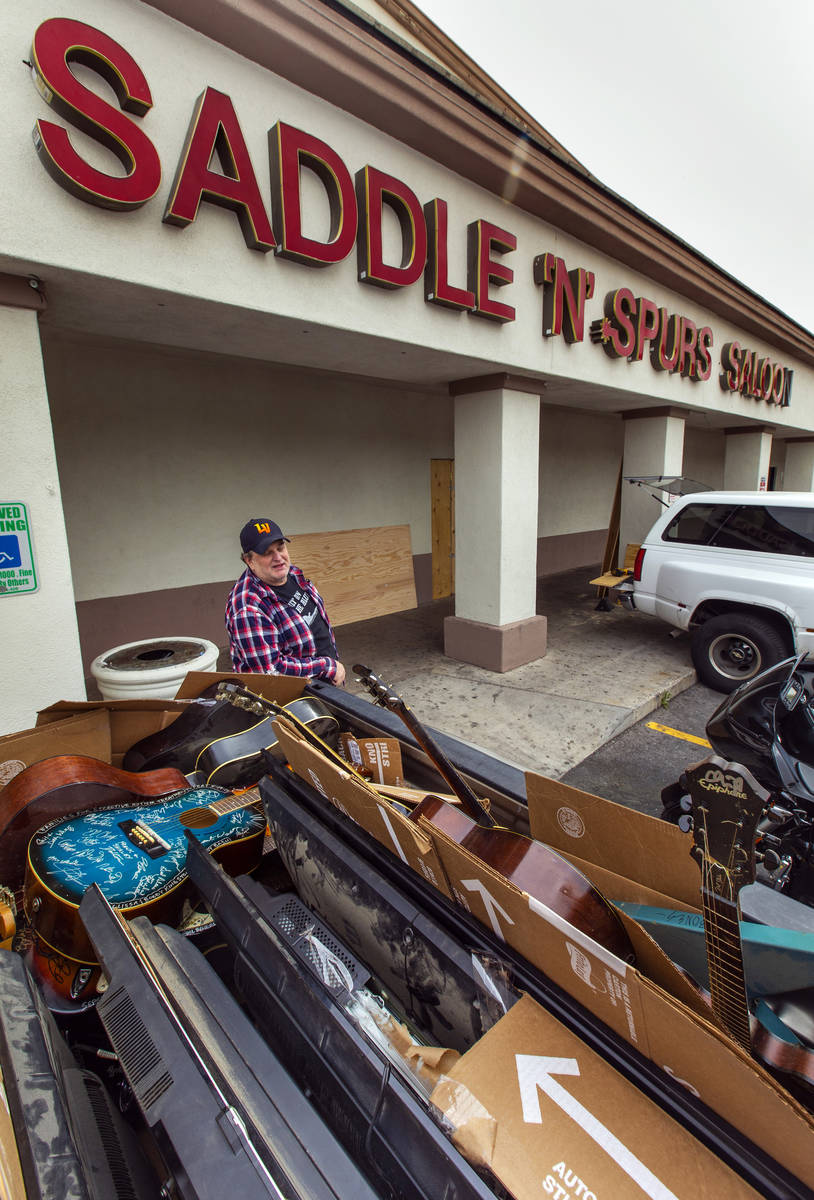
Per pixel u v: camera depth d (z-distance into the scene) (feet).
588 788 12.65
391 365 16.12
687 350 22.33
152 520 18.72
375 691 4.61
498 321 15.08
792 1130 2.10
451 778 4.45
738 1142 2.33
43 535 9.09
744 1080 2.13
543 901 3.27
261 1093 3.14
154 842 5.18
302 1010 3.61
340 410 23.72
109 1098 3.62
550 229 16.40
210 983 4.02
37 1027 3.40
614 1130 2.51
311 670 9.34
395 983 3.99
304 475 22.80
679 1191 2.28
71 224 8.34
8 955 3.94
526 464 18.43
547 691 17.38
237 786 6.64
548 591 32.78
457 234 13.91
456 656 20.18
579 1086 2.68
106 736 6.61
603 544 42.52
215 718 6.60
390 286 12.39
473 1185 2.42
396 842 3.87
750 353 27.45
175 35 8.98
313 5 9.78
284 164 10.11
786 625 17.33
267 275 10.66
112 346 16.44
